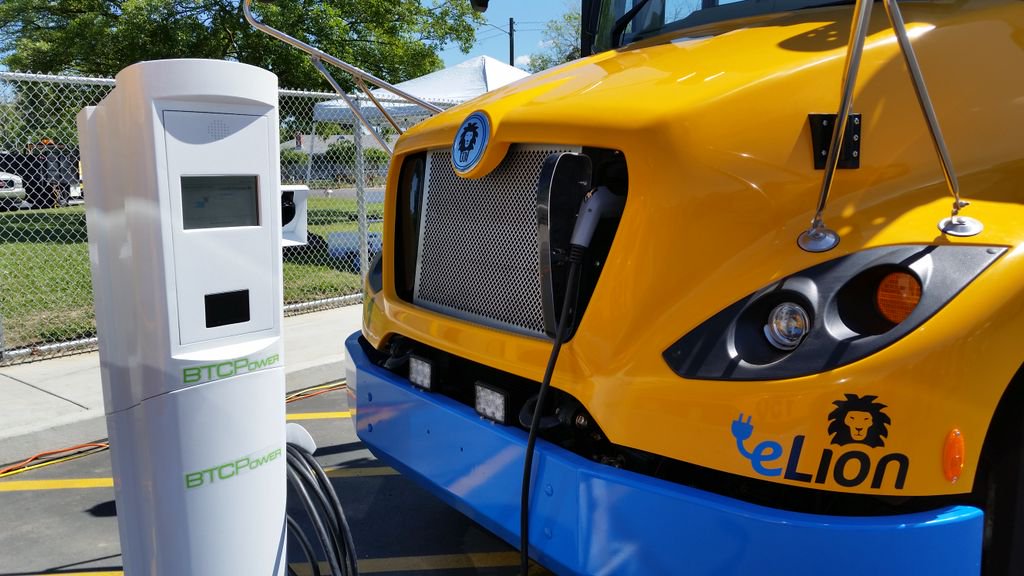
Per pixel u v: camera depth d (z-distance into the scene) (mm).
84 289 9273
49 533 3613
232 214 2119
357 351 3180
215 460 2133
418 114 11031
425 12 20125
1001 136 2336
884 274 1922
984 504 2129
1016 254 1926
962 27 2436
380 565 3273
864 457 1802
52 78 6086
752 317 1983
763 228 2105
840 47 2340
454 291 2768
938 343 1811
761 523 1851
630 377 2074
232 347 2146
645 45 3111
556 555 2191
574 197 2230
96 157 2096
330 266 10133
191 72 1957
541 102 2471
